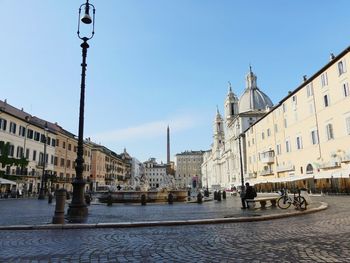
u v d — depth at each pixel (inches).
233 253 270.7
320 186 1731.1
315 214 596.1
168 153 5118.1
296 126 2022.6
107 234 389.1
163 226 461.7
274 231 388.2
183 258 256.7
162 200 1220.5
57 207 474.6
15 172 1953.7
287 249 280.1
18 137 2018.9
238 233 379.9
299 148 1983.3
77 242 333.7
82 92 612.4
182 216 580.1
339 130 1552.7
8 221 517.7
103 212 698.8
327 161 1649.9
